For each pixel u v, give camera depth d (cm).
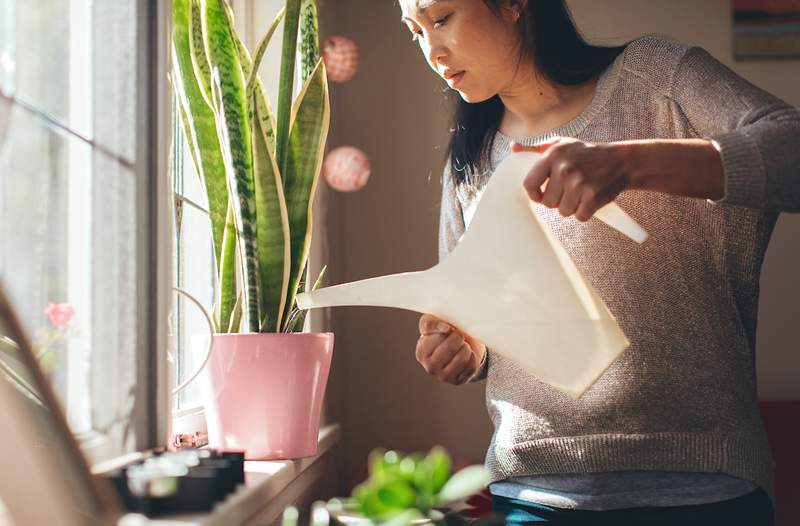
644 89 102
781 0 259
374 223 259
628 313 98
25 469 61
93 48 98
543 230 84
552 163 77
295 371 110
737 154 78
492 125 121
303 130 124
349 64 262
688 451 94
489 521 64
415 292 88
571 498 100
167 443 102
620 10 262
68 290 90
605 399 98
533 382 106
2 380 61
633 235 80
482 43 104
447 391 252
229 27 116
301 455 113
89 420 91
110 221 97
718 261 98
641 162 78
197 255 157
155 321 102
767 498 98
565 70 108
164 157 105
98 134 98
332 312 222
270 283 116
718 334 97
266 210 115
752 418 98
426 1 104
